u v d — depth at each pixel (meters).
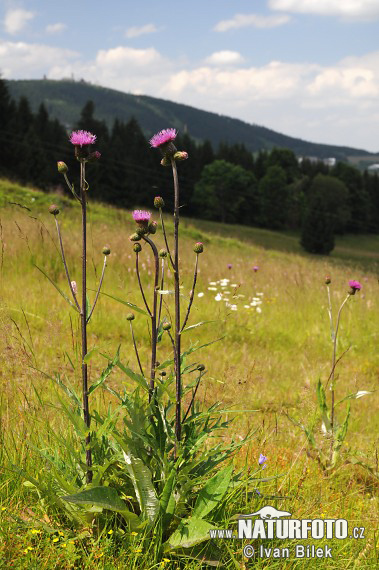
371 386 7.07
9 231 11.12
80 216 21.05
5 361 3.73
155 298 2.71
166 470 2.72
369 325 9.71
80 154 2.54
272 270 14.09
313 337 9.20
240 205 103.06
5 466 2.99
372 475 4.39
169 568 2.61
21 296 7.45
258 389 5.75
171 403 2.85
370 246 106.44
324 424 4.40
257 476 3.50
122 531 2.71
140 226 2.60
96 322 7.45
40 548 2.58
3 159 66.69
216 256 16.14
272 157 121.00
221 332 8.13
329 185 109.56
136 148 85.56
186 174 98.88
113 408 3.95
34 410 3.48
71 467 2.88
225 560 2.73
